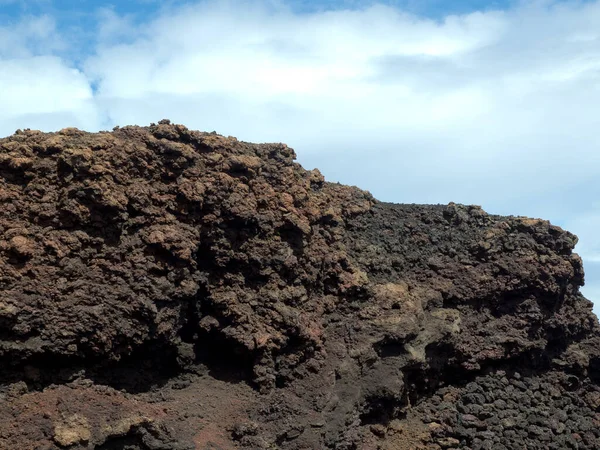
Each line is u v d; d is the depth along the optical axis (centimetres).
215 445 1546
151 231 1698
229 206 1836
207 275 1817
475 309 2278
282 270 1909
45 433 1365
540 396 2214
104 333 1554
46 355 1501
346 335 2002
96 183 1617
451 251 2362
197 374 1781
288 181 2052
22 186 1599
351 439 1798
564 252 2423
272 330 1830
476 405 2098
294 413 1725
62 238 1578
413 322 2044
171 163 1789
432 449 1962
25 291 1505
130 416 1458
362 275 2150
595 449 2122
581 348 2417
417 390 2100
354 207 2398
